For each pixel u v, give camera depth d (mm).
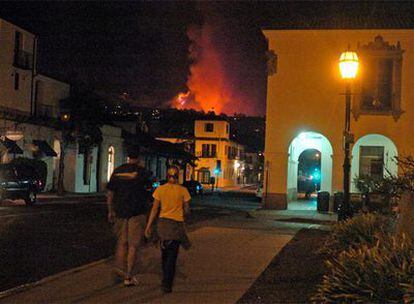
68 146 42344
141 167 9977
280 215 28109
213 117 90625
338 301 7168
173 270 9227
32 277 10664
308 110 30906
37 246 14555
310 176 49188
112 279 10188
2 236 16094
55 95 44156
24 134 38062
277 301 8594
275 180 31297
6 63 38094
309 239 16844
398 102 29891
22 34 40312
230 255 13383
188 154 72250
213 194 61469
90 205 30359
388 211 14047
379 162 31000
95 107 41344
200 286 9742
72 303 8406
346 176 17875
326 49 30688
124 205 9656
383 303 6836
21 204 29188
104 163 48344
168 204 9273
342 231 12898
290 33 30734
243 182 112688
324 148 31797
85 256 13281
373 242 11453
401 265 7168
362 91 30328
